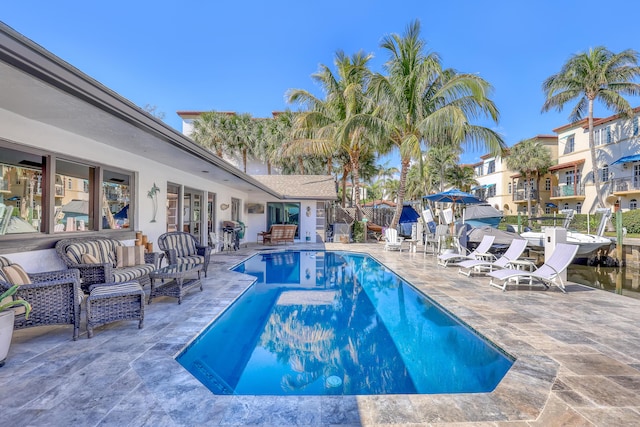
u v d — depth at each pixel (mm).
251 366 3818
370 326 5125
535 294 6168
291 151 18156
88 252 5316
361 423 2357
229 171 9117
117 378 2906
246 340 4578
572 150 26750
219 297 5781
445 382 3406
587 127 24891
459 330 4707
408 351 4234
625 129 21828
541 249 12070
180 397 2633
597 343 3771
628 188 21219
